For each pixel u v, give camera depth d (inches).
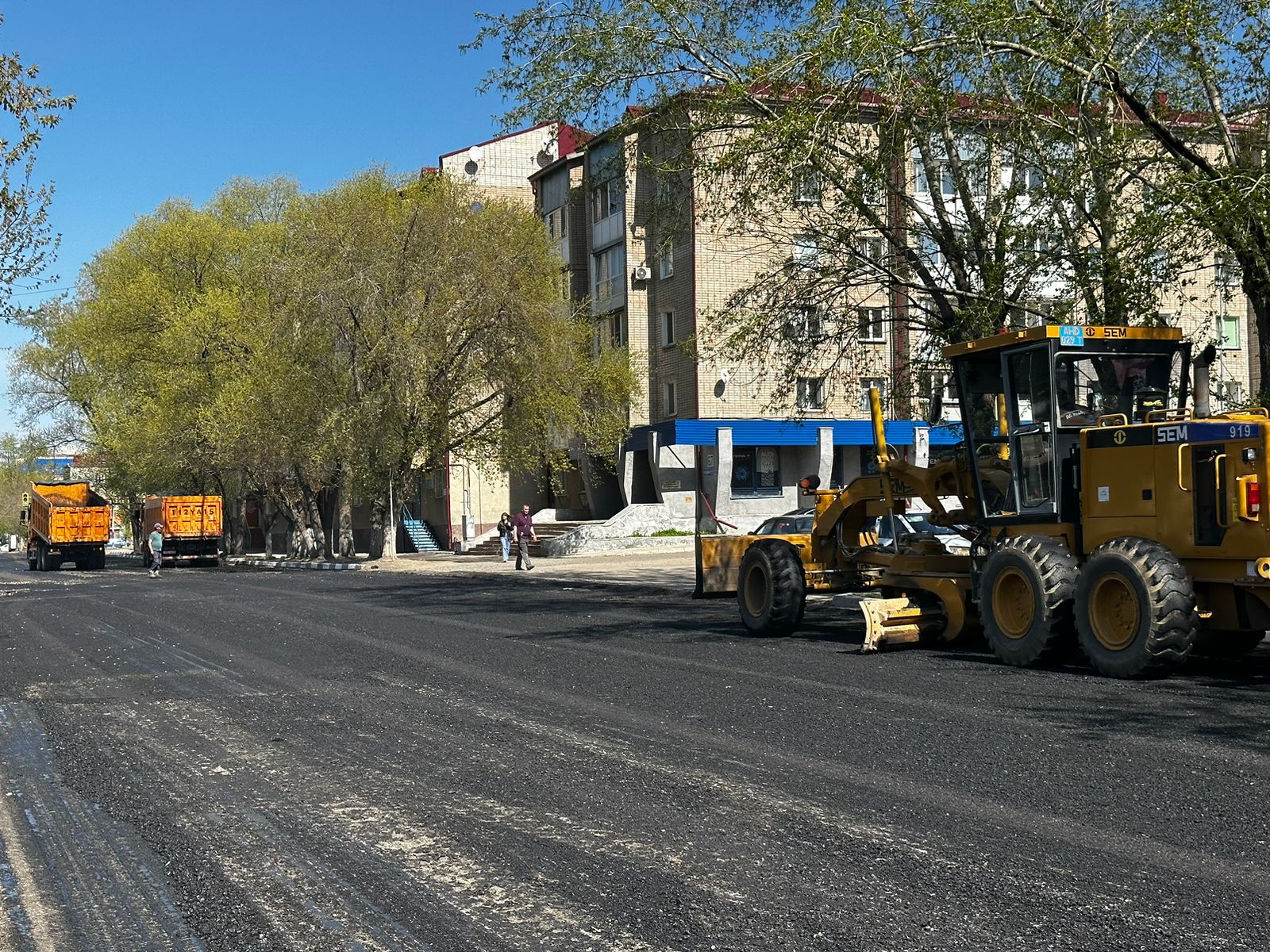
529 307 1525.6
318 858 235.1
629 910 199.5
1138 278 565.0
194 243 2071.9
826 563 629.9
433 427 1601.9
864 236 720.3
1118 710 364.5
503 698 422.6
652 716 378.0
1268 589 410.3
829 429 1747.0
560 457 1658.5
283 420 1646.2
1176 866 214.4
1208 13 541.3
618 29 693.9
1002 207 665.0
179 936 195.5
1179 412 455.8
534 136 2228.1
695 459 1772.9
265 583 1330.0
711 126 679.1
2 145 678.5
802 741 330.6
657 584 1077.1
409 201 1573.6
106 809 280.4
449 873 222.5
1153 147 601.0
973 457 538.6
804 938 185.0
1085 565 441.1
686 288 1734.7
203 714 410.0
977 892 202.8
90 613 926.4
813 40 584.1
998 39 544.7
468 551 1950.1
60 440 2412.6
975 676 444.5
